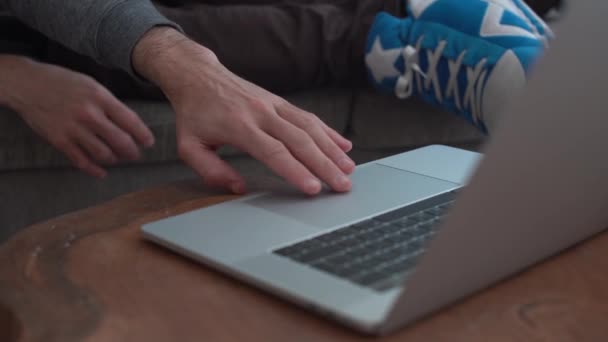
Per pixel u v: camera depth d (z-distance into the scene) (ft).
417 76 4.56
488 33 4.16
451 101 4.51
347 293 1.46
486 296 1.56
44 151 4.17
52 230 1.96
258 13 4.68
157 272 1.67
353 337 1.38
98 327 1.41
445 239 1.28
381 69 4.67
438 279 1.36
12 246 1.84
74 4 3.15
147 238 1.84
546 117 1.30
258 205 2.06
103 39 3.07
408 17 4.62
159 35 2.98
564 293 1.60
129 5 3.08
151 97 4.53
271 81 4.76
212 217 1.94
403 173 2.39
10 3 3.51
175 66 2.79
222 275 1.65
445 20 4.35
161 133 4.40
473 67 4.21
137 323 1.43
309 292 1.47
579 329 1.44
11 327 1.48
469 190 1.24
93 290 1.58
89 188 4.40
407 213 1.97
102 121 3.51
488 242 1.41
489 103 4.20
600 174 1.68
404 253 1.66
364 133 5.15
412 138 5.19
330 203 2.07
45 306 1.50
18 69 3.69
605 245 1.89
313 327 1.42
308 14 4.78
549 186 1.47
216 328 1.41
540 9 5.23
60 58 4.34
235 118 2.43
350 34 4.81
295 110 2.58
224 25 4.58
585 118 1.43
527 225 1.51
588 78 1.34
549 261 1.77
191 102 2.62
